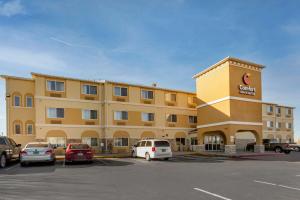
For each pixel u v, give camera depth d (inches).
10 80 1208.8
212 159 978.7
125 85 1466.5
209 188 410.6
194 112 1692.9
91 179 498.3
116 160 917.8
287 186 427.2
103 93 1416.1
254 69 1381.6
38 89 1252.5
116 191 390.3
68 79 1327.5
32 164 784.9
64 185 437.4
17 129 1205.7
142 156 960.9
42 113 1251.8
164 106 1584.6
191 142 1640.0
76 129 1327.5
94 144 1371.8
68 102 1321.4
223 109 1316.4
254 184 444.8
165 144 924.6
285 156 1157.1
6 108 1190.9
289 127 2359.7
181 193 375.6
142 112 1504.7
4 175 552.4
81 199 342.3
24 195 363.9
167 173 580.1
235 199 340.5
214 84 1393.9
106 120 1386.6
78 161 834.8
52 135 1267.2
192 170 634.2
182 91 1648.6
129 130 1450.5
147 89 1539.1
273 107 2260.1
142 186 428.5
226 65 1311.5
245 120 1316.4
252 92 1357.0
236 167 699.4
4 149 700.0
